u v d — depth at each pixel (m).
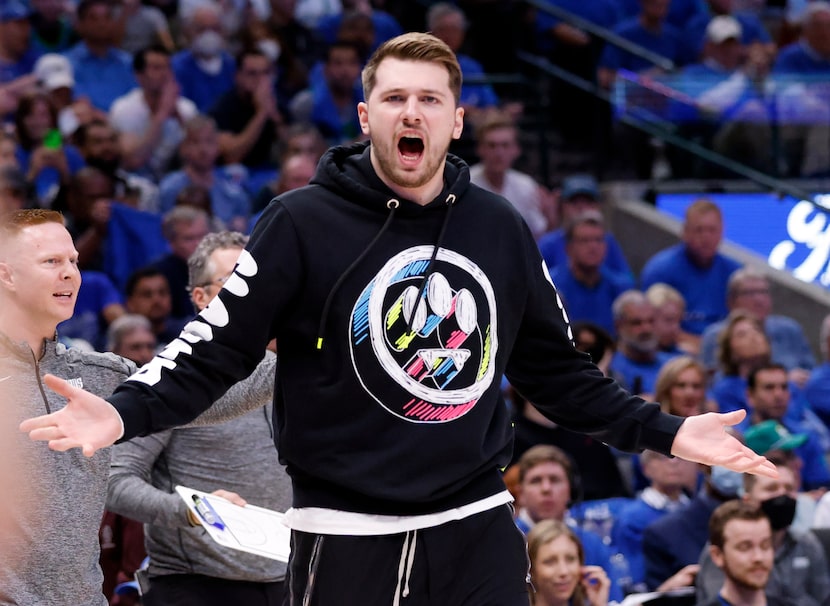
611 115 37.75
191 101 36.78
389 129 9.17
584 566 18.16
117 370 11.17
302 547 9.30
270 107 35.25
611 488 21.98
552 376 10.13
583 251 30.77
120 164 32.28
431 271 9.34
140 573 13.63
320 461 9.14
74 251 10.82
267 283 9.13
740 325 26.67
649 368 27.55
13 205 26.83
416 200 9.45
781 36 41.16
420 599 9.26
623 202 37.31
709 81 36.66
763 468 9.46
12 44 35.88
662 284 30.58
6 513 4.08
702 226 31.91
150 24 38.88
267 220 9.31
